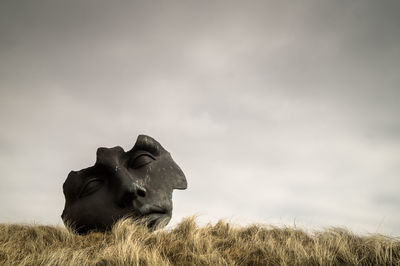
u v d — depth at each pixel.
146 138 9.24
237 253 5.38
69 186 8.85
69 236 6.62
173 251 5.39
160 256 5.05
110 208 8.16
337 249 5.07
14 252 5.46
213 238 6.16
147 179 8.66
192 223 6.71
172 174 9.17
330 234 5.94
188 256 5.18
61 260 4.92
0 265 4.86
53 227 7.27
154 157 9.23
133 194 8.09
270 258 5.00
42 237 6.52
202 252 5.23
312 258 4.75
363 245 5.12
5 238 6.33
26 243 6.09
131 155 9.02
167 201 8.60
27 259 5.05
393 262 4.45
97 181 8.70
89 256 5.22
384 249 4.79
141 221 7.80
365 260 4.67
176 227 6.84
